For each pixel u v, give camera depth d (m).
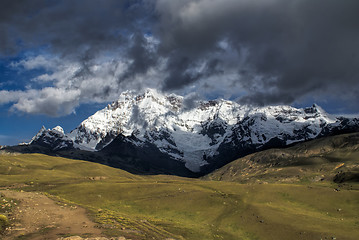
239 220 117.06
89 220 74.31
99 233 60.44
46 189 162.62
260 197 147.62
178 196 149.38
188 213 131.12
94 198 148.25
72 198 146.75
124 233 64.69
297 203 140.50
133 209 135.38
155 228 91.75
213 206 137.00
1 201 79.69
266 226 108.56
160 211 133.62
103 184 176.38
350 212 123.62
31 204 84.56
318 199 139.88
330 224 107.25
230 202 141.00
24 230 58.72
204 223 118.75
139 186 172.88
